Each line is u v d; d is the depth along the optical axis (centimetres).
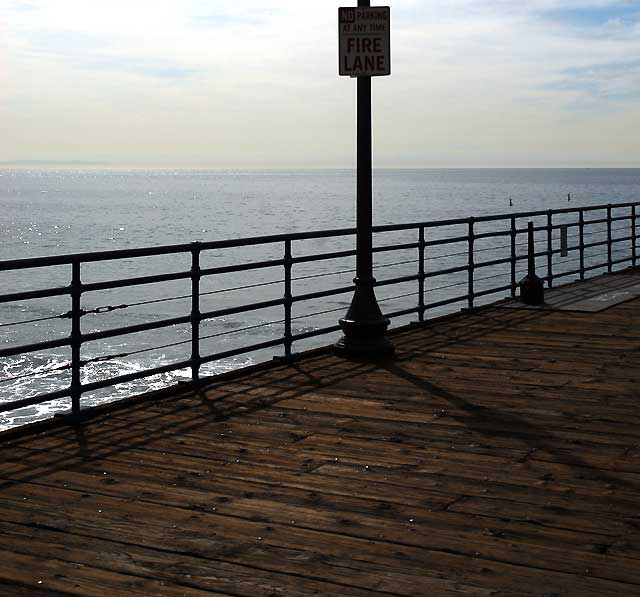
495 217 1338
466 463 621
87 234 14388
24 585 429
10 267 668
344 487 571
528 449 653
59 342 714
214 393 831
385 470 606
